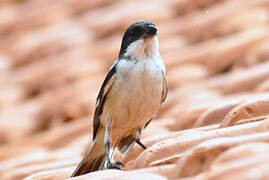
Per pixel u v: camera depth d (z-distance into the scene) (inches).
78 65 625.6
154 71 317.7
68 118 524.4
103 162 328.8
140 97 317.1
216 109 312.5
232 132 223.8
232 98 374.3
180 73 526.9
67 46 697.6
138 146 320.5
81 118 520.4
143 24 324.5
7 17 852.0
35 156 390.6
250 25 577.0
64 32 729.0
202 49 560.1
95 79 586.2
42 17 804.0
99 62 623.8
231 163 173.6
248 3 621.3
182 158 197.6
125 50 325.7
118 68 319.3
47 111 554.9
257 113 249.3
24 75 668.7
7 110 605.0
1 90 653.3
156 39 325.4
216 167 176.2
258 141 191.8
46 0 871.1
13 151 478.0
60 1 840.3
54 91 600.4
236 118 251.8
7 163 399.2
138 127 327.0
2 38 805.2
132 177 194.1
